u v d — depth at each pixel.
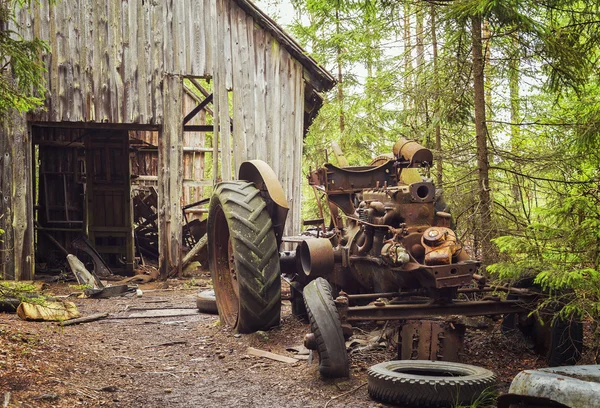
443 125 8.96
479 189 6.98
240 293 6.14
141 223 16.38
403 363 4.46
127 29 11.69
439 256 4.64
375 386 4.20
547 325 5.06
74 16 11.50
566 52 6.00
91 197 13.30
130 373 5.10
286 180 12.28
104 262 12.93
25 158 11.24
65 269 12.96
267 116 12.22
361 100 11.12
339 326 4.70
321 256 5.87
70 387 4.49
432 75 7.73
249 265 6.11
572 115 6.79
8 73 10.48
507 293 5.26
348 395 4.38
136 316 7.84
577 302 4.56
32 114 11.30
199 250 11.88
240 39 12.11
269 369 5.16
